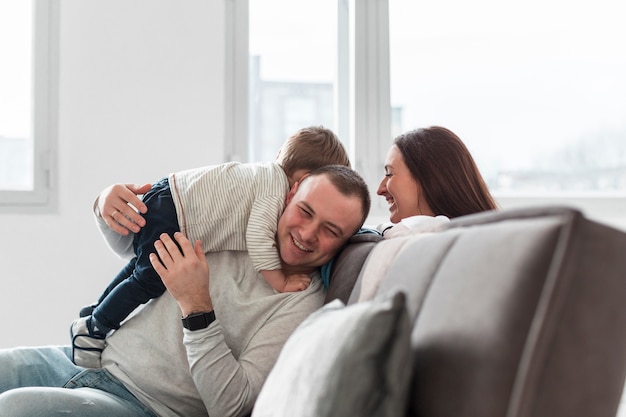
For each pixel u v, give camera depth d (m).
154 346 1.35
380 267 1.13
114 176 2.61
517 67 2.93
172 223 1.42
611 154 2.99
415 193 1.58
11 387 1.43
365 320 0.77
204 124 2.66
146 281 1.38
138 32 2.63
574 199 2.88
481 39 2.91
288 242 1.36
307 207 1.33
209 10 2.67
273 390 0.92
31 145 2.60
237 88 2.71
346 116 2.83
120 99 2.61
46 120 2.60
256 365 1.30
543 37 2.94
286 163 1.58
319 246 1.35
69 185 2.58
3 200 2.54
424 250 0.98
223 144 2.67
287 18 2.83
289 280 1.40
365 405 0.78
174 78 2.64
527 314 0.73
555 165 2.96
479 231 0.88
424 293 0.91
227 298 1.38
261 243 1.37
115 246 1.59
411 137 1.60
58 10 2.61
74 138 2.59
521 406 0.71
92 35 2.61
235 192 1.42
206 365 1.24
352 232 1.37
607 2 2.99
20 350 1.49
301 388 0.82
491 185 2.92
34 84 2.59
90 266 2.58
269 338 1.32
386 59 2.79
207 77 2.67
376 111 2.78
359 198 1.34
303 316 1.35
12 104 2.66
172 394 1.33
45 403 1.19
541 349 0.71
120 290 1.39
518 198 2.85
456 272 0.85
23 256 2.54
